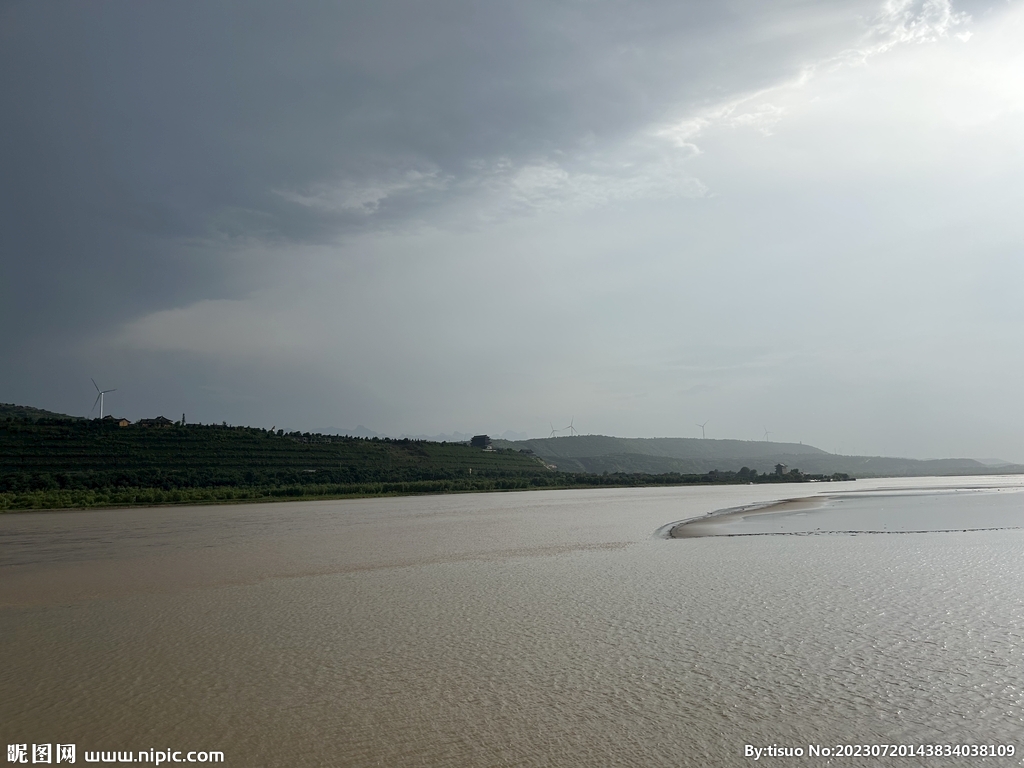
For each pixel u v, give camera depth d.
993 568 24.67
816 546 31.86
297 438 138.25
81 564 29.62
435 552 32.22
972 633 16.05
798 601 19.69
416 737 10.74
